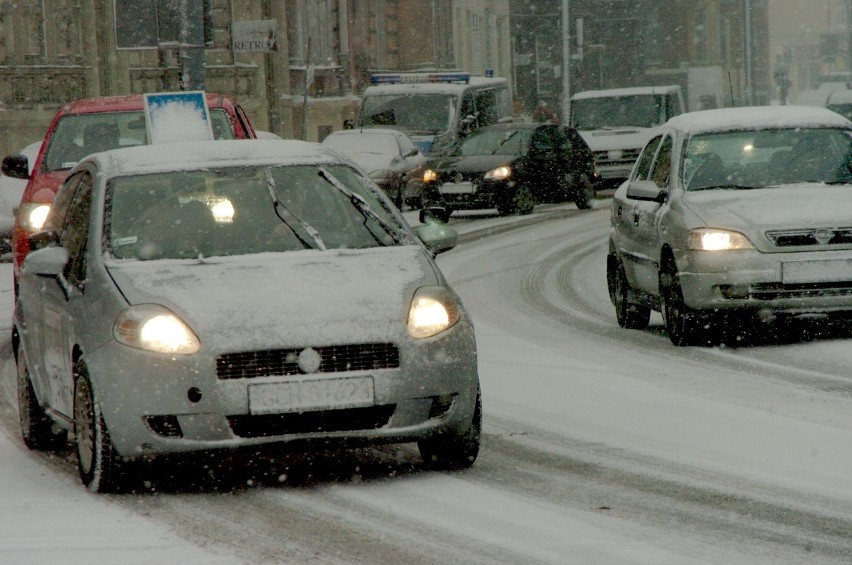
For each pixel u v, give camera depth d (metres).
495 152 94.94
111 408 23.11
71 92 104.25
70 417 25.52
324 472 25.11
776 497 22.48
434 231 27.72
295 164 27.62
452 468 25.03
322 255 25.19
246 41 66.25
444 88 110.81
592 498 22.61
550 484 23.69
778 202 38.91
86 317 24.19
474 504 22.36
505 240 77.25
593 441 27.31
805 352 38.28
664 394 32.25
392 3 173.62
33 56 100.75
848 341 39.97
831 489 23.02
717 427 28.38
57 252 25.94
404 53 176.50
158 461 23.23
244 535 20.64
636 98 118.62
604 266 63.84
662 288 40.66
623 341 41.50
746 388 32.91
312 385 22.92
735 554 19.22
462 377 23.84
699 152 41.75
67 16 104.06
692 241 38.53
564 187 97.44
